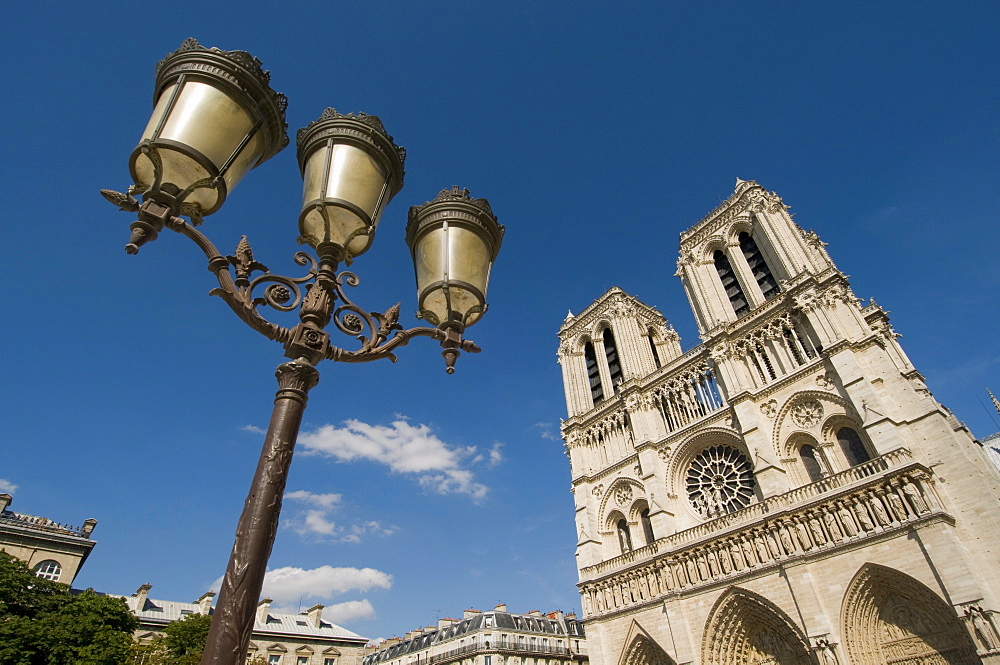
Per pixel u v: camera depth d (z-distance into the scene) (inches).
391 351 387.2
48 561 2751.0
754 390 2265.0
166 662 2183.8
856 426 1931.6
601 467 2765.7
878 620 1652.3
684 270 2861.7
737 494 2206.0
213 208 343.3
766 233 2498.8
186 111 324.8
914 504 1638.8
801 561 1801.2
